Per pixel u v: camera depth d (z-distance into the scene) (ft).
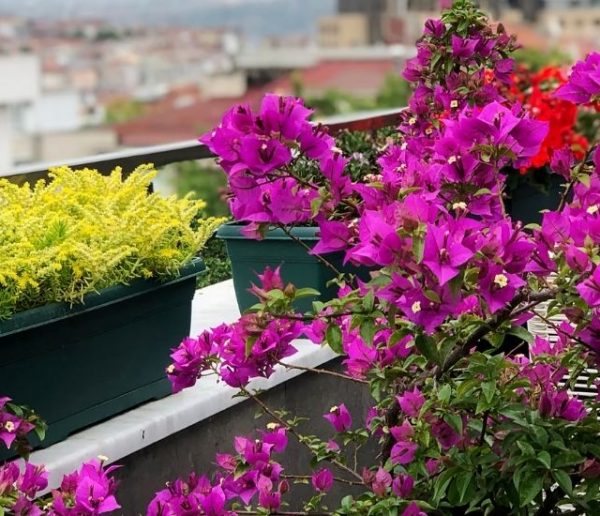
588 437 9.26
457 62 14.25
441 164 9.59
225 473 12.28
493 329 8.80
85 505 9.25
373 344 9.91
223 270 17.52
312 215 9.25
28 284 10.45
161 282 11.62
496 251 8.03
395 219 8.33
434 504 9.68
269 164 8.91
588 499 9.14
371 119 20.08
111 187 12.63
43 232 11.12
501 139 9.13
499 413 9.19
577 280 8.23
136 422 11.22
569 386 9.80
